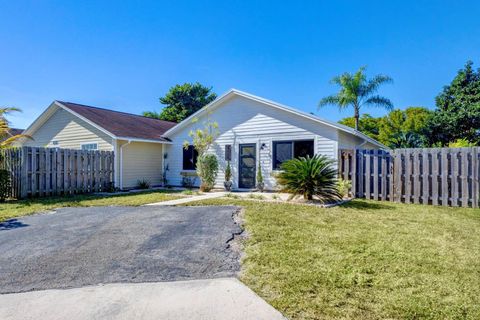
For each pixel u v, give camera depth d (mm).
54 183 10367
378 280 3057
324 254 3850
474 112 18766
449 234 4902
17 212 6910
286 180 8547
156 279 3172
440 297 2699
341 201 8539
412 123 26531
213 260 3703
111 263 3633
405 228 5309
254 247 4148
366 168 9562
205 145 12789
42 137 15406
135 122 16109
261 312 2473
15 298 2768
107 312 2502
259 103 12359
